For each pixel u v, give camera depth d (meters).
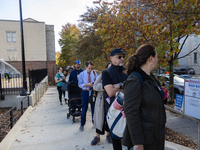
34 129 4.47
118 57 2.54
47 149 3.27
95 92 3.28
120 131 1.98
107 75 2.51
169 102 6.68
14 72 20.89
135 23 5.41
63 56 26.78
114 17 6.32
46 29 27.66
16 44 26.28
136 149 1.41
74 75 5.44
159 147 1.49
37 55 26.47
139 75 1.51
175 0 5.66
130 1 5.72
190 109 3.25
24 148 3.33
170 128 4.19
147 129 1.43
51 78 22.69
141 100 1.46
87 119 5.24
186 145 3.31
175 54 6.41
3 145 3.23
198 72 23.09
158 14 5.82
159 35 5.07
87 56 13.64
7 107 9.43
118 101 1.99
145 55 1.55
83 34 14.12
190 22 4.79
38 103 8.64
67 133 4.10
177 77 9.45
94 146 3.32
